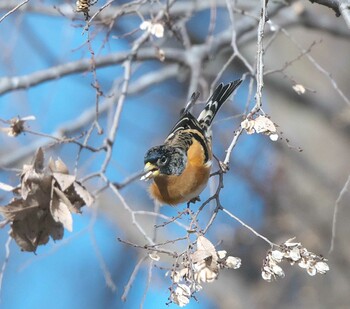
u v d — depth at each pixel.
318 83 15.94
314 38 15.93
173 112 18.31
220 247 16.50
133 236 16.34
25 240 9.45
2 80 12.38
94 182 15.55
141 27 10.27
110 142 10.35
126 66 11.12
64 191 9.33
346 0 8.73
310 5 14.88
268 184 16.52
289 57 15.85
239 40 13.48
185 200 10.08
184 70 14.04
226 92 10.61
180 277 7.91
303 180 16.11
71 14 12.62
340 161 15.95
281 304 16.22
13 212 9.30
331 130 15.97
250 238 16.52
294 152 16.11
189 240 7.98
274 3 12.98
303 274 16.19
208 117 10.44
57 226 9.48
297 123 16.11
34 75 12.42
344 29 14.05
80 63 12.40
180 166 9.84
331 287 15.75
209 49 12.73
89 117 13.68
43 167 9.31
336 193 15.86
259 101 7.98
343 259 15.61
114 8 12.34
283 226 16.12
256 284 16.56
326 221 15.82
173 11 13.02
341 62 15.94
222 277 16.70
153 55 12.34
